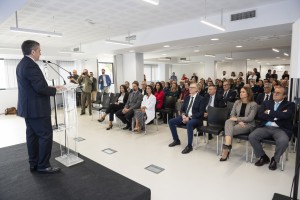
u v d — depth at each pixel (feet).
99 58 33.55
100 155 11.25
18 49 24.56
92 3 13.44
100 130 16.40
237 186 7.98
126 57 29.12
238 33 16.72
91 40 25.85
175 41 19.92
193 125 11.60
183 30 18.52
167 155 11.14
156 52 31.14
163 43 20.97
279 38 20.94
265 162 9.82
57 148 10.44
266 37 19.83
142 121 15.24
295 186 6.32
